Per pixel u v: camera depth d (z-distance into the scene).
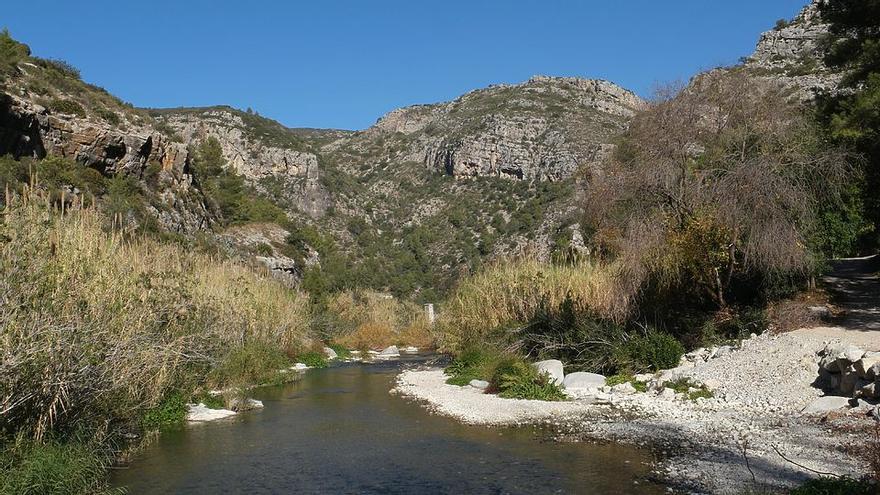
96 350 9.62
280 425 13.41
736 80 19.94
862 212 28.95
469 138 100.25
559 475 9.34
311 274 44.44
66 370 8.80
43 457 7.70
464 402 15.83
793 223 17.91
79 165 31.89
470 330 23.58
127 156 37.50
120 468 9.99
